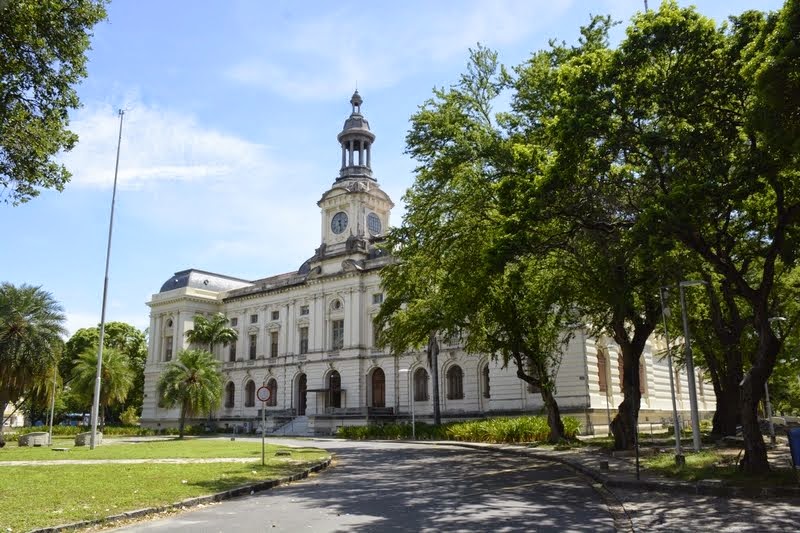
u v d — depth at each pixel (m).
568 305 30.14
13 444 46.28
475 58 28.39
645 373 56.41
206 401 57.69
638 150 19.30
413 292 37.66
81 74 18.56
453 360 58.50
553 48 26.66
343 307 67.06
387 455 31.48
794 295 29.25
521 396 51.47
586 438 42.34
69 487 16.62
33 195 18.97
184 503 14.41
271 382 73.81
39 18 16.81
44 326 44.72
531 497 15.77
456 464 25.88
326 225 71.56
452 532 11.19
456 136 26.83
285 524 12.09
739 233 19.69
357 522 12.23
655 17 18.55
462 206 26.84
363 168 73.25
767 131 14.70
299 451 32.25
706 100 17.88
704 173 17.89
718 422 36.44
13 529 11.11
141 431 69.94
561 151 18.80
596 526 11.73
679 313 32.28
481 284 27.55
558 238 22.72
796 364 42.62
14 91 17.42
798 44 13.68
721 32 18.02
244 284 89.19
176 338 79.19
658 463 20.69
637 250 18.88
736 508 13.27
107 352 64.06
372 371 64.62
